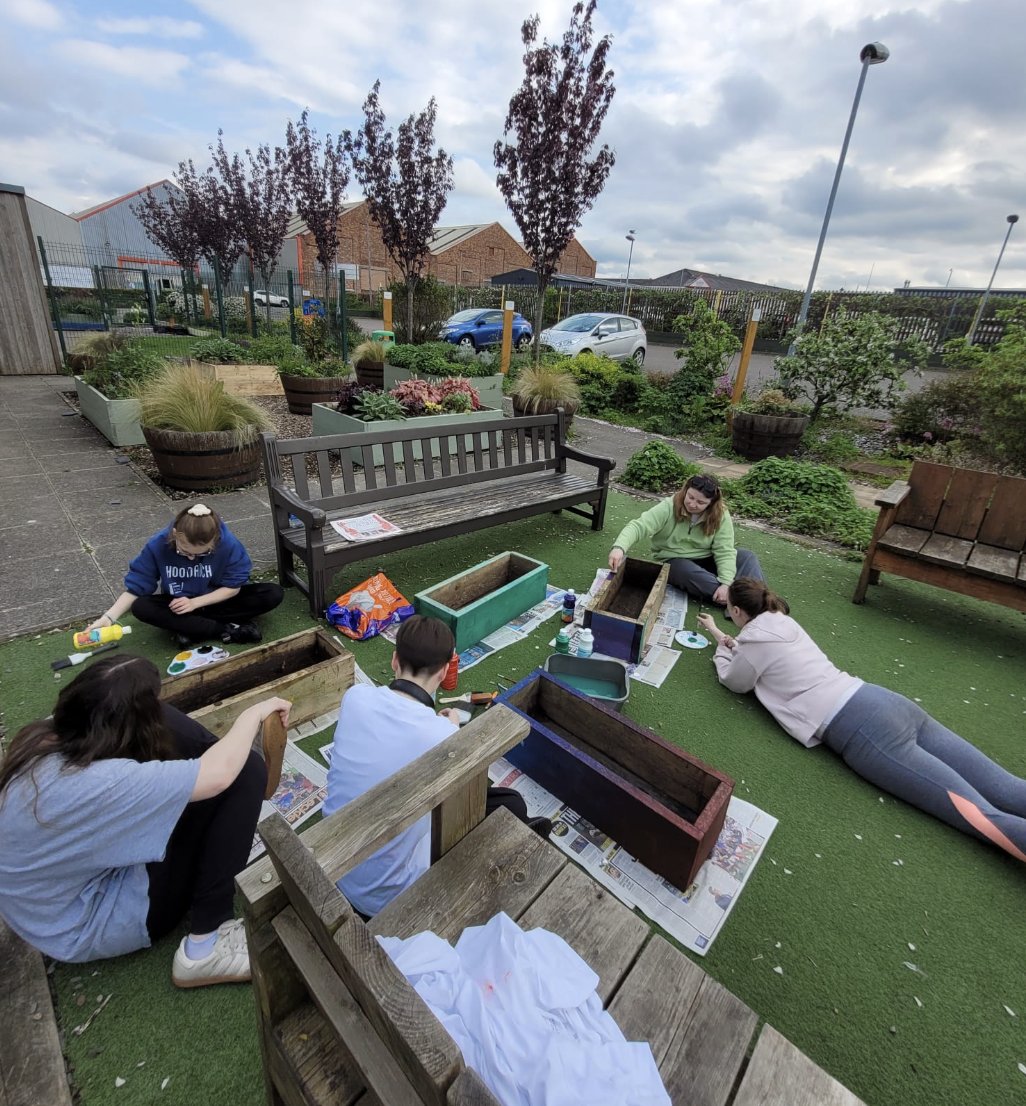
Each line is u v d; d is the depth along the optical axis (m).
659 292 20.58
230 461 5.29
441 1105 0.73
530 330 16.67
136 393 6.45
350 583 3.88
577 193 9.45
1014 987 1.77
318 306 15.95
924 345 8.59
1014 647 3.76
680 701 2.95
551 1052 0.89
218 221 18.33
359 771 1.53
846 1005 1.69
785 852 2.17
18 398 8.48
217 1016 1.55
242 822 1.56
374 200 12.38
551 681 2.52
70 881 1.36
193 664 2.78
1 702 2.57
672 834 1.89
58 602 3.36
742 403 9.04
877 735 2.47
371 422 5.79
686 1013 1.14
